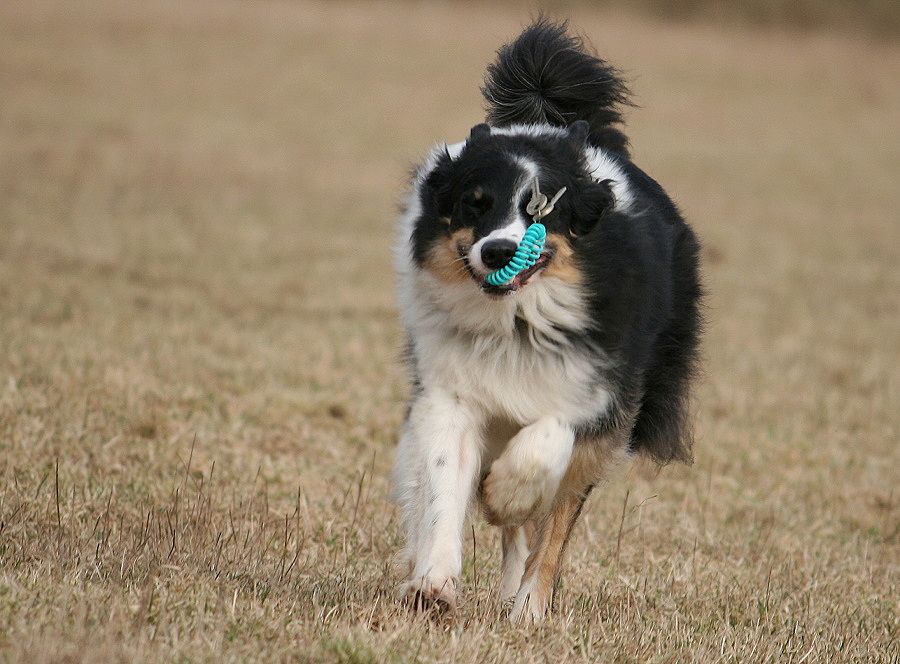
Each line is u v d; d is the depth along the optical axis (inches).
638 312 308.2
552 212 295.4
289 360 588.1
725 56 2111.2
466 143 319.9
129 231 880.9
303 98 1616.6
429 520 292.0
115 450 422.3
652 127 1627.7
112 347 552.4
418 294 311.0
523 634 280.5
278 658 237.9
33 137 1211.2
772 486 484.7
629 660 279.3
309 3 2252.7
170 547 314.3
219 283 756.6
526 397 300.8
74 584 266.4
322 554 354.9
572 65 369.1
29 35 1771.7
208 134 1353.3
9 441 411.5
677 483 475.8
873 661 308.7
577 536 400.5
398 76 1801.2
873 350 725.9
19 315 598.9
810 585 374.3
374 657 244.4
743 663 289.3
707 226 1114.7
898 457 530.9
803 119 1771.7
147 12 2017.7
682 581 367.2
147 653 229.3
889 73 2105.1
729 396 603.2
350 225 1005.2
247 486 410.0
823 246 1074.1
